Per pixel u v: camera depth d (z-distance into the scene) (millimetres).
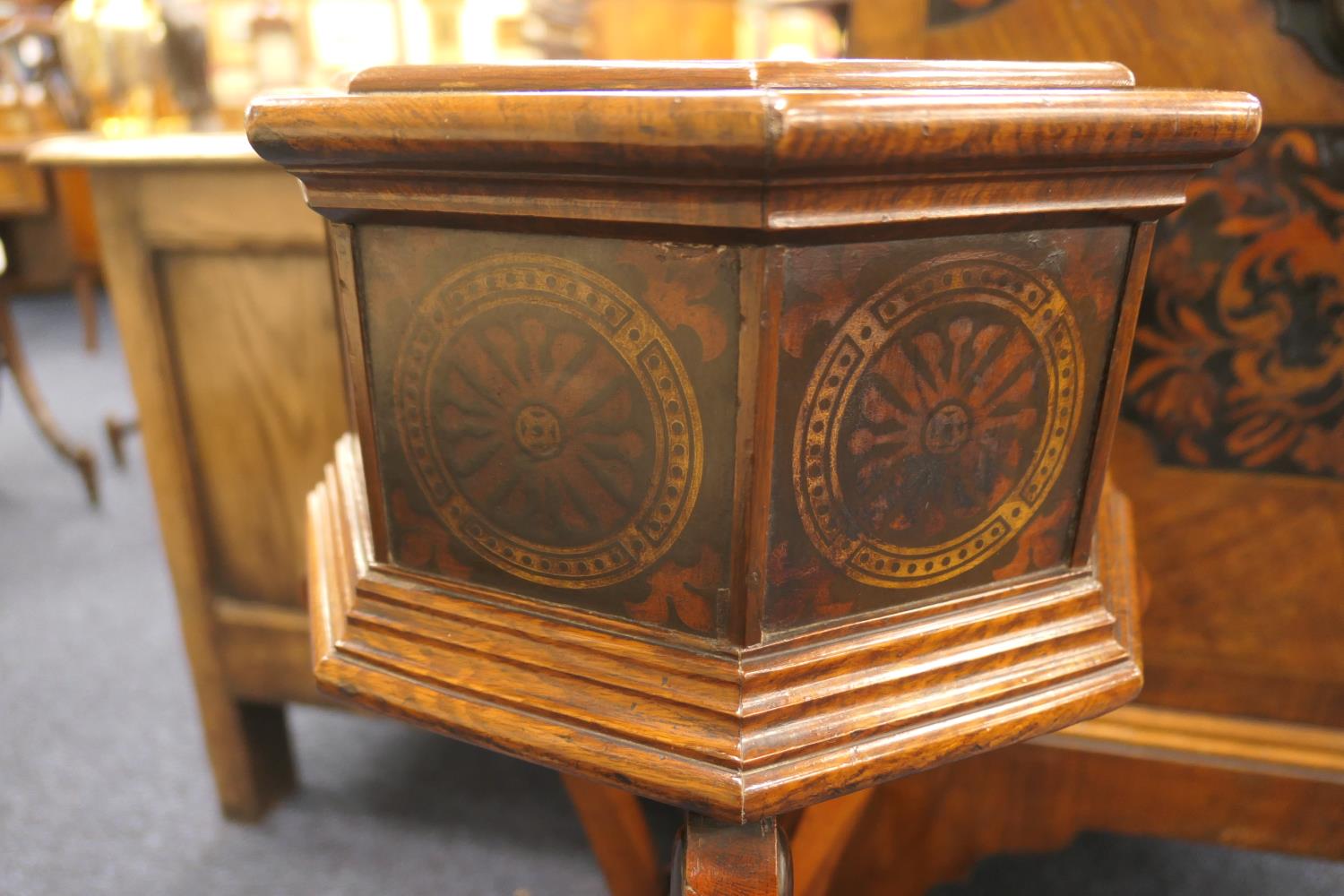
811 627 440
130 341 967
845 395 405
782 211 350
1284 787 856
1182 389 803
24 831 1147
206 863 1100
